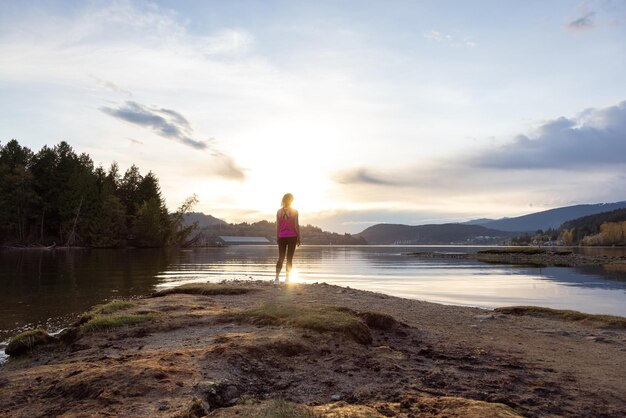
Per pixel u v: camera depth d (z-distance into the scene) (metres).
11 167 82.06
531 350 5.75
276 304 7.33
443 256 57.50
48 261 33.97
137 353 4.97
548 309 9.05
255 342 4.97
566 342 6.38
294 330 5.69
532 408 3.60
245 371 4.27
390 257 54.84
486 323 7.64
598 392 4.07
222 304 8.68
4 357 6.02
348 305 8.72
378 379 4.21
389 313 8.09
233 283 12.93
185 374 4.00
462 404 3.29
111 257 43.31
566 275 24.31
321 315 6.19
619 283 19.25
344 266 33.56
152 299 9.29
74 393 3.67
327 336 5.48
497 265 35.78
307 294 10.27
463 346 5.80
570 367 4.95
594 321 7.97
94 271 23.17
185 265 30.89
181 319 6.84
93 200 83.75
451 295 14.40
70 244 80.62
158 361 4.32
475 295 14.45
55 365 4.86
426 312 8.49
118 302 8.23
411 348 5.60
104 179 95.50
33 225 84.44
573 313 8.59
